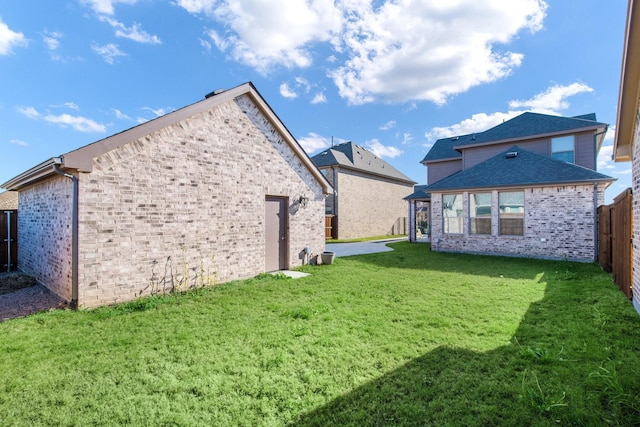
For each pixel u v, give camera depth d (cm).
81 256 543
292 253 986
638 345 367
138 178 619
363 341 402
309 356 360
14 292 670
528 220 1220
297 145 988
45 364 346
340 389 291
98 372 328
